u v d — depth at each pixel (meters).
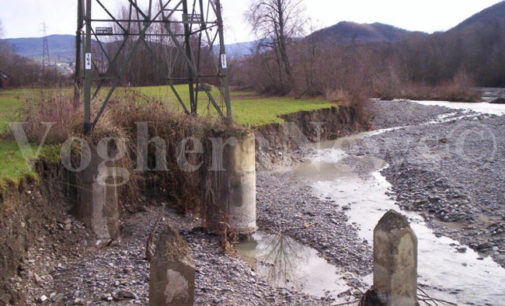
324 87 36.53
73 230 10.16
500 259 9.97
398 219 5.27
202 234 11.41
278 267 9.84
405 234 5.20
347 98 32.34
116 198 10.88
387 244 5.21
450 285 8.91
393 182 17.28
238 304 7.75
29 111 12.65
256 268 9.79
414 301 5.32
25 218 9.08
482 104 53.09
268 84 47.12
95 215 10.55
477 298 8.38
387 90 59.03
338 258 10.20
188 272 5.14
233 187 11.20
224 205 11.26
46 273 8.60
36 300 7.68
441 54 85.50
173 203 13.12
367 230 11.98
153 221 11.98
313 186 16.69
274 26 46.12
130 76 27.14
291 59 45.28
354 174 18.78
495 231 11.33
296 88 40.72
